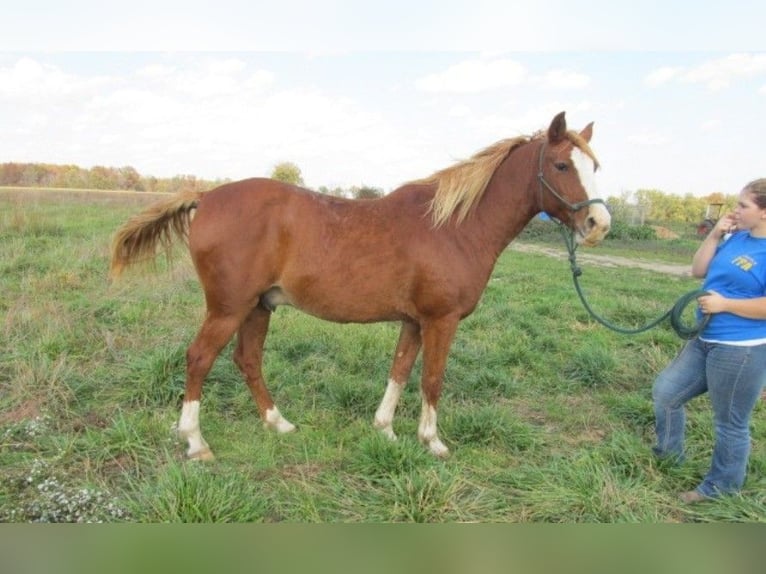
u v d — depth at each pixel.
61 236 9.95
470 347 5.57
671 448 3.34
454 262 3.39
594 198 3.23
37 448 3.25
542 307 7.42
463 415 3.86
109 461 3.21
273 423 3.72
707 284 2.95
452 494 2.89
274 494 2.95
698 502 3.05
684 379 3.13
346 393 4.14
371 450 3.26
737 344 2.78
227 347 4.76
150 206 3.47
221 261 3.23
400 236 3.35
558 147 3.32
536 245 19.95
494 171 3.53
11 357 4.43
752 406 2.89
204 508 2.62
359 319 3.50
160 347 4.75
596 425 4.12
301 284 3.35
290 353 5.06
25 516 2.60
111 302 6.07
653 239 22.33
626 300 8.00
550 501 2.92
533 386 4.81
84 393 4.01
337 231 3.32
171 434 3.48
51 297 6.02
